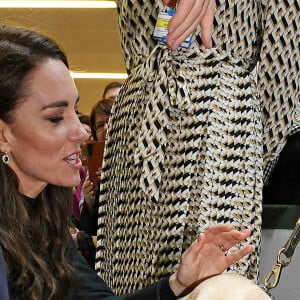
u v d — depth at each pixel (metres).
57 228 1.50
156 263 1.63
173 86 1.59
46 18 7.78
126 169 1.71
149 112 1.61
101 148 3.28
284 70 1.65
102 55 8.58
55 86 1.32
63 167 1.35
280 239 1.89
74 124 1.34
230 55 1.64
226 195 1.59
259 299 1.12
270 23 1.63
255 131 1.62
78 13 7.68
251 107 1.62
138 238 1.68
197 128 1.59
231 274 1.20
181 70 1.61
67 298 1.47
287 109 1.68
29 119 1.31
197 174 1.60
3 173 1.35
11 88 1.30
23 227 1.39
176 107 1.59
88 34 8.20
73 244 1.60
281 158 1.89
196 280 1.35
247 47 1.66
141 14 1.67
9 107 1.31
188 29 1.50
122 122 1.74
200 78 1.61
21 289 1.36
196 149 1.59
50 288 1.40
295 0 1.63
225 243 1.36
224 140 1.59
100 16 7.75
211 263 1.37
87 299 1.51
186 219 1.60
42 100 1.31
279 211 1.89
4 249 1.34
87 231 3.46
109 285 1.79
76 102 1.38
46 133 1.32
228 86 1.61
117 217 1.74
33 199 1.45
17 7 7.39
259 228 1.62
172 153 1.61
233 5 1.61
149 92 1.64
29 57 1.32
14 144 1.33
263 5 1.65
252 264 1.62
